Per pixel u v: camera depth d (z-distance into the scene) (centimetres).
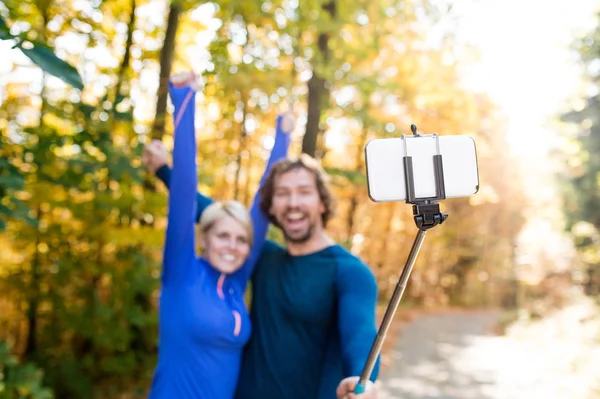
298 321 231
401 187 144
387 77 682
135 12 605
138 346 618
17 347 639
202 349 223
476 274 2469
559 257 1672
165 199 500
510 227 2339
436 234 1593
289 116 303
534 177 1942
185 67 671
